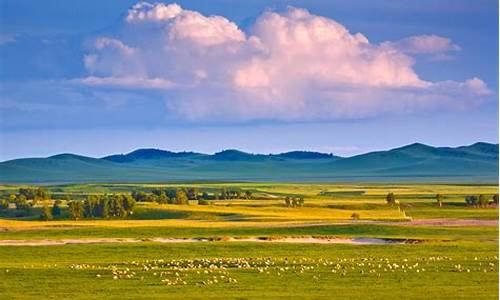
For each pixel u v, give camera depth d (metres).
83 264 139.62
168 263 139.62
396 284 113.06
